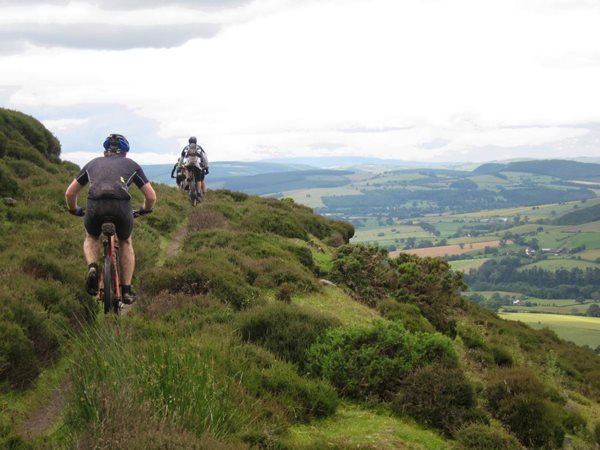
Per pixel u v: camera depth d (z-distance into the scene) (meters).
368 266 17.92
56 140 30.12
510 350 20.92
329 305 13.97
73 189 7.75
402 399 8.77
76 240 13.00
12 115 27.12
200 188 23.88
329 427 7.67
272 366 8.21
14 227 14.12
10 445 5.45
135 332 7.96
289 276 14.56
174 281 11.83
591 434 11.79
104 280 7.48
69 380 6.94
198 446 5.07
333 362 9.12
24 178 20.86
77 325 8.84
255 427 6.37
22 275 9.34
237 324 9.90
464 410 8.73
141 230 16.56
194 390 5.89
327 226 27.94
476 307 31.14
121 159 7.78
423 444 7.67
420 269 19.05
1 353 6.76
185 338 7.67
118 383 5.50
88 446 4.93
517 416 10.02
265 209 25.33
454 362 9.52
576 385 22.47
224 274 12.38
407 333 10.04
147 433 5.01
